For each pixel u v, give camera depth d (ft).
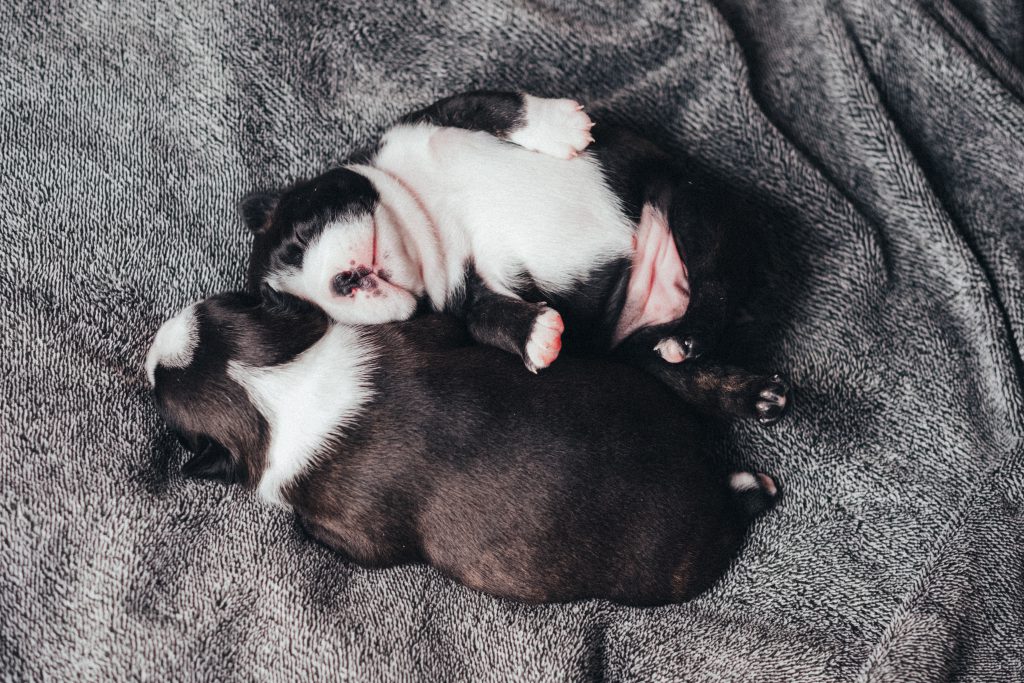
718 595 1.86
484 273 1.81
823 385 1.87
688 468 1.74
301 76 1.97
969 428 1.83
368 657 1.87
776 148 1.90
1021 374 1.83
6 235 1.93
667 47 1.93
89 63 1.97
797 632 1.84
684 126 1.93
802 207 1.89
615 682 1.87
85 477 1.88
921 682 1.79
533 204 1.78
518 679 1.87
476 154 1.80
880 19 1.90
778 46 1.95
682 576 1.75
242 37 1.97
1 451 1.87
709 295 1.77
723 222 1.79
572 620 1.87
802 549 1.85
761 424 1.84
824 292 1.88
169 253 1.96
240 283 1.96
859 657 1.82
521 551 1.71
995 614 1.80
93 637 1.85
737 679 1.84
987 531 1.81
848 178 1.91
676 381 1.84
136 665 1.86
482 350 1.77
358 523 1.75
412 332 1.77
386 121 1.97
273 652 1.87
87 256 1.94
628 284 1.82
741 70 1.91
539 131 1.78
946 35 1.88
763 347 1.89
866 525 1.84
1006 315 1.85
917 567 1.82
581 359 1.77
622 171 1.80
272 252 1.79
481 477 1.70
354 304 1.75
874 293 1.88
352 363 1.75
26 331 1.90
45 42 1.97
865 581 1.83
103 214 1.95
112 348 1.92
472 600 1.89
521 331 1.74
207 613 1.88
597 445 1.71
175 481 1.91
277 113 1.97
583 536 1.71
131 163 1.96
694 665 1.85
